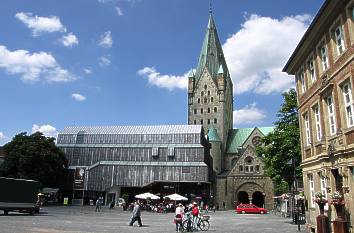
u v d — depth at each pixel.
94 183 100.62
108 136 109.12
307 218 28.31
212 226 36.78
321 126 24.16
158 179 99.25
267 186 99.38
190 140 104.31
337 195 20.17
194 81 133.75
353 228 19.12
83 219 40.91
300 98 30.00
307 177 28.39
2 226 26.22
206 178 97.12
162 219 48.22
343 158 20.42
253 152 102.88
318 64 24.72
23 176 75.25
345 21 19.94
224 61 137.50
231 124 142.12
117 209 77.12
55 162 81.69
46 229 26.02
